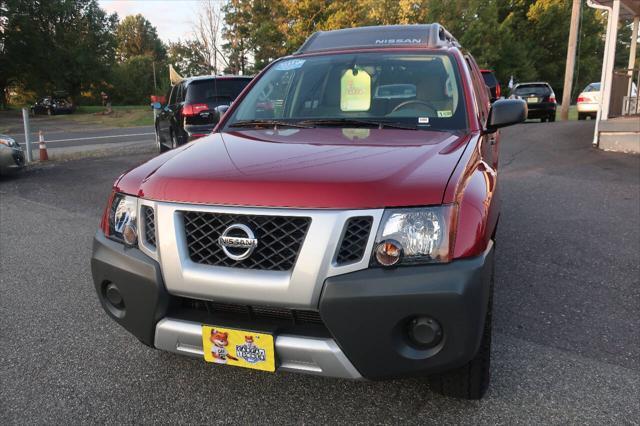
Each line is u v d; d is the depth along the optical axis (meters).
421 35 3.94
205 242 2.25
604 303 3.71
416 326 2.08
